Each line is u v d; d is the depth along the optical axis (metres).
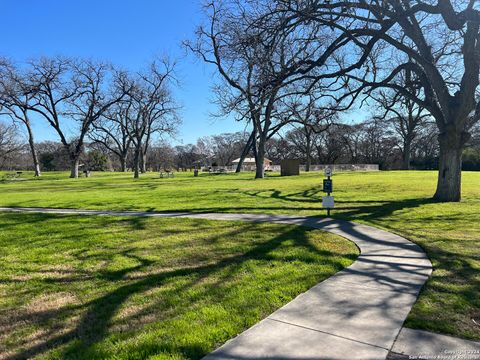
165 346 3.46
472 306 4.35
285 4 12.80
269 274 5.64
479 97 18.05
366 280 5.32
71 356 3.38
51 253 7.39
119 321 4.12
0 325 4.12
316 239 8.09
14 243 8.34
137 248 7.64
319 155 79.31
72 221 11.16
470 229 8.77
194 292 4.95
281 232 8.93
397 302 4.47
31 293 5.13
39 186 31.72
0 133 68.81
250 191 20.67
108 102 48.38
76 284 5.48
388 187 20.70
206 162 106.94
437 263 6.07
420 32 14.67
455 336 3.64
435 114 14.76
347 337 3.59
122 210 14.02
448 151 14.28
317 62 13.36
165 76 48.38
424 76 15.13
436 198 14.68
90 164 79.06
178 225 10.23
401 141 73.88
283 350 3.35
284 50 14.16
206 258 6.71
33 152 51.50
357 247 7.33
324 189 11.27
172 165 101.75
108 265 6.43
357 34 13.98
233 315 4.14
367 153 78.25
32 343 3.68
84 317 4.26
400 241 7.73
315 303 4.46
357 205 13.84
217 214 12.34
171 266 6.27
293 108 32.16
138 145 45.91
